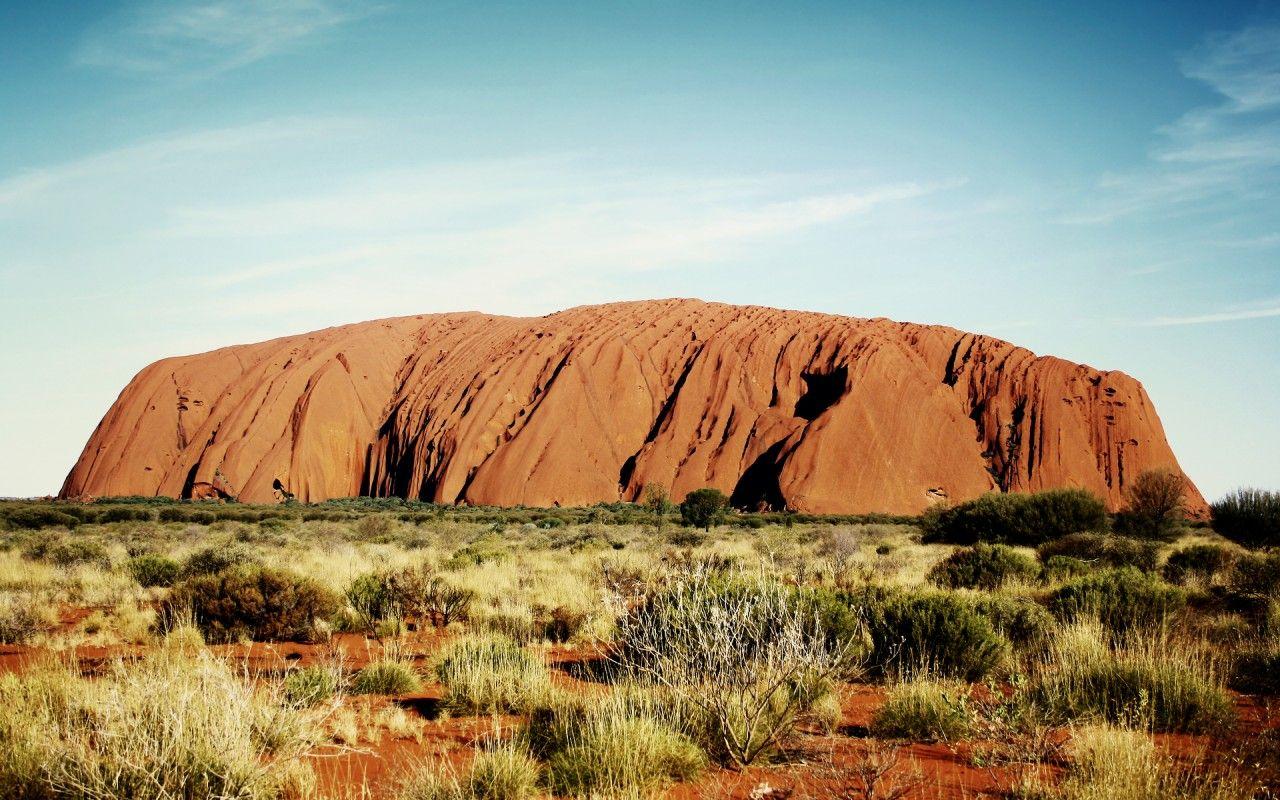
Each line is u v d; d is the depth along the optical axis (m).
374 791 5.39
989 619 10.67
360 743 6.69
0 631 11.05
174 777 4.84
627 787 5.32
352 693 8.42
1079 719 6.85
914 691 7.30
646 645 7.98
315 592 12.45
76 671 7.29
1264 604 13.05
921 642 9.23
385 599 13.41
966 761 6.02
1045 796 4.99
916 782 5.36
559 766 5.72
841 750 6.39
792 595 9.66
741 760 6.05
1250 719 7.32
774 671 6.94
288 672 8.67
